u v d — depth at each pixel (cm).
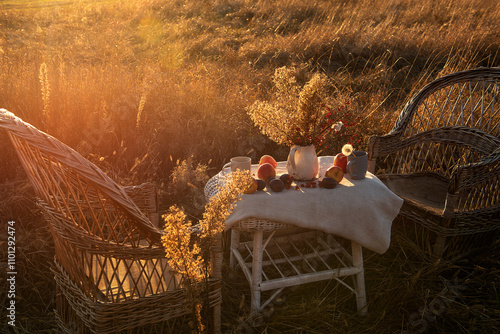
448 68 607
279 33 884
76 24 1019
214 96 496
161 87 483
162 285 196
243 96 507
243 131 453
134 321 194
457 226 284
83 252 182
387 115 514
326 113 253
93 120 399
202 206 345
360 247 258
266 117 253
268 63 691
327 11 979
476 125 377
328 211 241
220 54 714
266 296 276
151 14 1061
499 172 286
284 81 255
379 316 257
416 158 391
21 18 1110
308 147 256
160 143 426
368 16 957
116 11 1197
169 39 844
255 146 438
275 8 1014
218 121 452
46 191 172
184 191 367
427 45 778
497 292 269
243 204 236
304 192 243
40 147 144
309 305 263
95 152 389
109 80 466
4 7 1395
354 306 269
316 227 242
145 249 186
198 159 418
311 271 285
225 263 297
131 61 669
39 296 262
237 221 235
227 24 948
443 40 790
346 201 244
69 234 179
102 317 185
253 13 1011
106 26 993
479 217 287
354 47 758
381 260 304
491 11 1005
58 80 431
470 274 277
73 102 412
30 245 283
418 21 956
